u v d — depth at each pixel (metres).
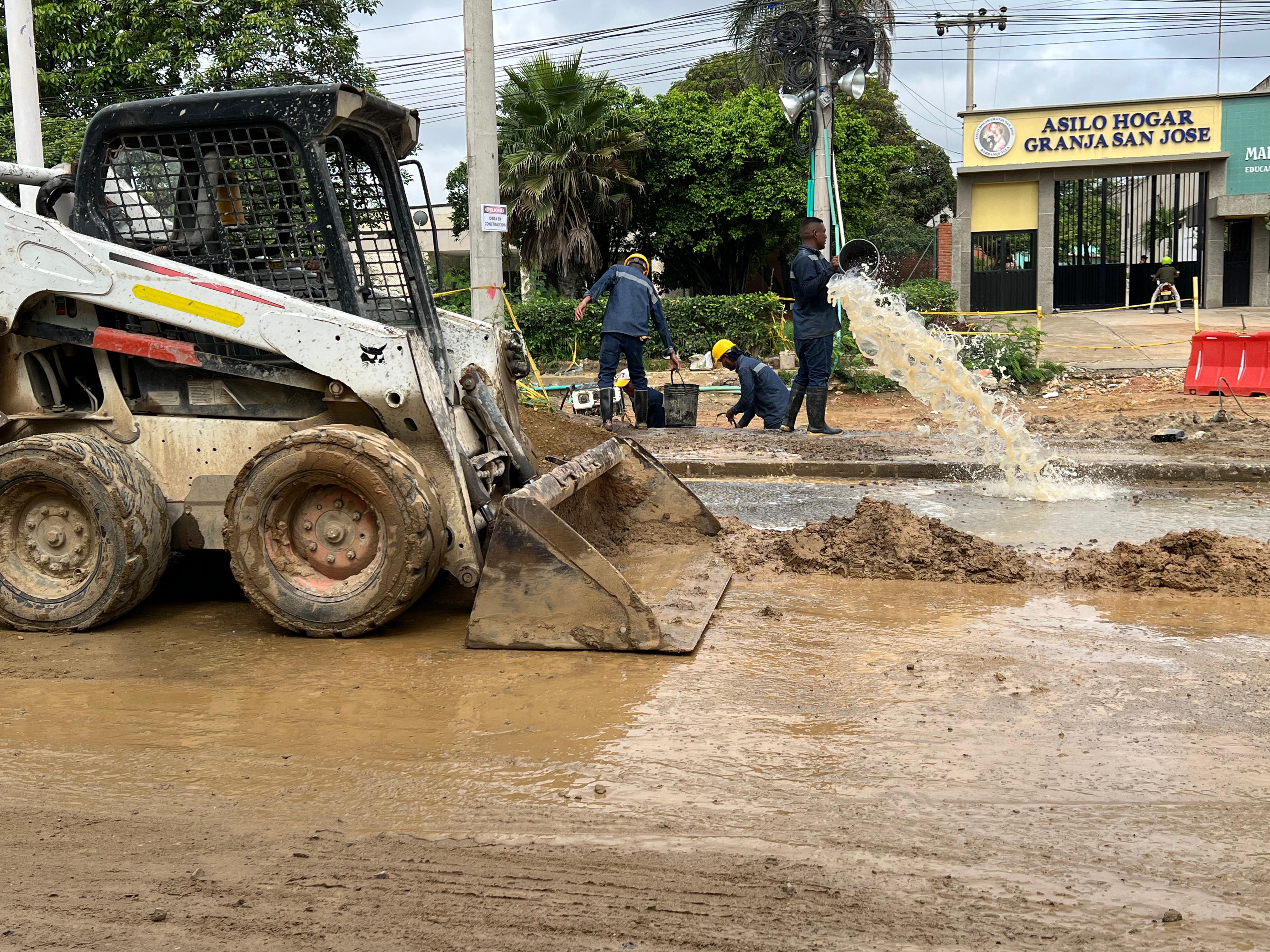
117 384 5.46
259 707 4.18
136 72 21.09
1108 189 30.11
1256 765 3.50
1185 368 17.45
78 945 2.54
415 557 4.92
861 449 10.32
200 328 5.13
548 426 10.14
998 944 2.50
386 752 3.71
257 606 5.08
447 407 5.25
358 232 5.66
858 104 42.66
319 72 22.55
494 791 3.38
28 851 3.02
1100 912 2.63
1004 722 3.89
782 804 3.25
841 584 5.96
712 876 2.82
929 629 5.06
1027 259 30.53
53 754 3.73
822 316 11.11
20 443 5.09
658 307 12.02
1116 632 4.98
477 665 4.65
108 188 5.38
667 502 6.73
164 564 5.37
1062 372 16.80
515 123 27.70
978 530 7.21
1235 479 9.04
